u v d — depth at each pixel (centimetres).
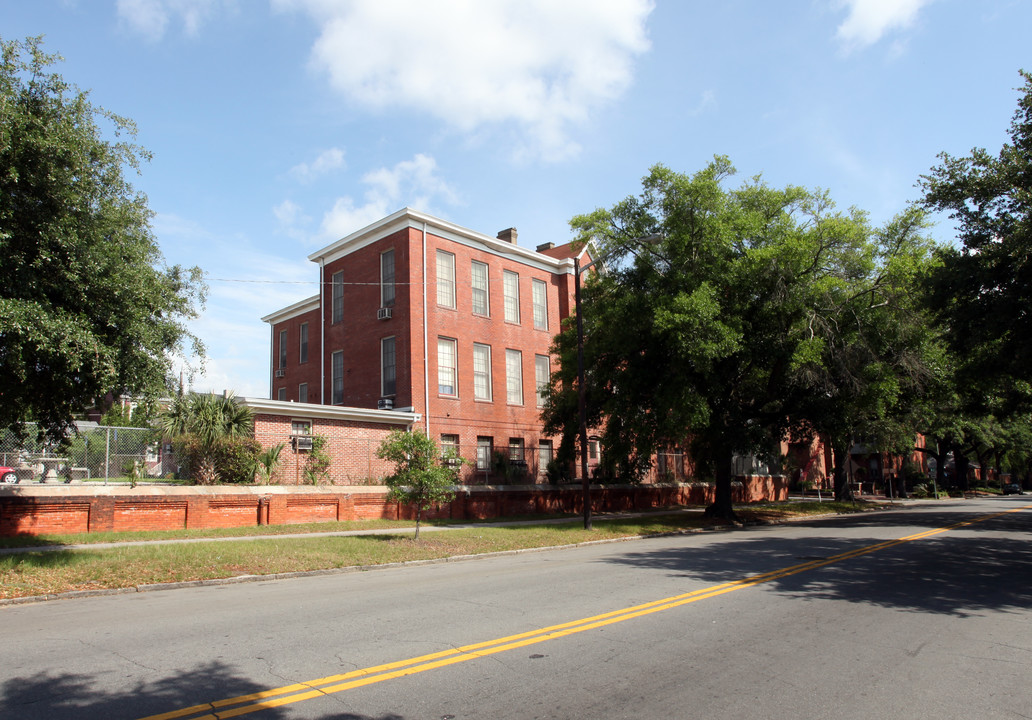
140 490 1758
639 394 2481
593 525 2352
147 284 1247
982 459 7238
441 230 3095
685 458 4059
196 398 2019
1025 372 1733
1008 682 595
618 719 495
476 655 663
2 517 1531
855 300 2430
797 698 548
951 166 1580
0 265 1023
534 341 3472
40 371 1148
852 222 2395
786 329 2411
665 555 1555
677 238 2341
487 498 2689
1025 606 931
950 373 2634
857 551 1574
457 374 3061
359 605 942
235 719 487
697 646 706
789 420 2844
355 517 2228
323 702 523
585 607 909
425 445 1794
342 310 3294
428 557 1556
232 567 1277
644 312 2322
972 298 1580
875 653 687
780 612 880
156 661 638
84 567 1189
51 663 632
